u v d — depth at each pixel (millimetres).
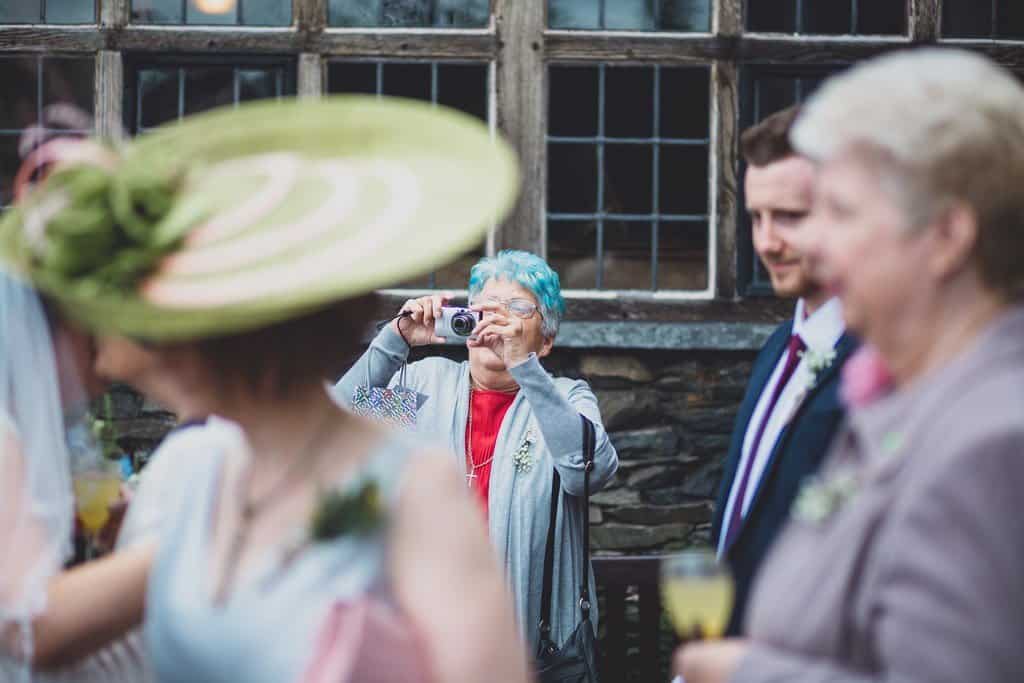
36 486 2213
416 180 1872
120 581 2123
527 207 6867
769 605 1830
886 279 1705
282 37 6812
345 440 1886
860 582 1708
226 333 1874
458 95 6906
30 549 2176
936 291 1702
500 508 3941
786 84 6977
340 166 1925
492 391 4125
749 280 6922
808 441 2604
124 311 1777
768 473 2676
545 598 3932
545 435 3904
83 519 2580
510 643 1794
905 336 1734
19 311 2244
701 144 6953
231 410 1901
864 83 1755
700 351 6887
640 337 6793
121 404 6621
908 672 1569
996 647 1522
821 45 6910
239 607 1808
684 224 6957
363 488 1797
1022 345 1656
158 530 2143
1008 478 1545
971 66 1729
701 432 6910
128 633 2178
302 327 1888
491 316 3973
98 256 1811
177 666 1867
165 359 1908
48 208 1860
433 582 1773
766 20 6953
